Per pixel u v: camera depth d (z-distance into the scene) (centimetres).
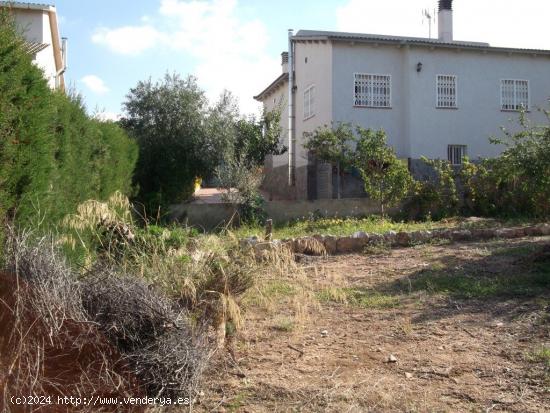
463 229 1412
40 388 348
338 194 2086
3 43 519
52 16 1631
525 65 2506
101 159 1058
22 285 374
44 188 592
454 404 438
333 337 614
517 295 761
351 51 2342
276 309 673
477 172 1902
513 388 465
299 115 2706
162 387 408
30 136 565
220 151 1952
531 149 1528
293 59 2716
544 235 1344
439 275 914
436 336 611
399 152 2395
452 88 2431
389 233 1276
